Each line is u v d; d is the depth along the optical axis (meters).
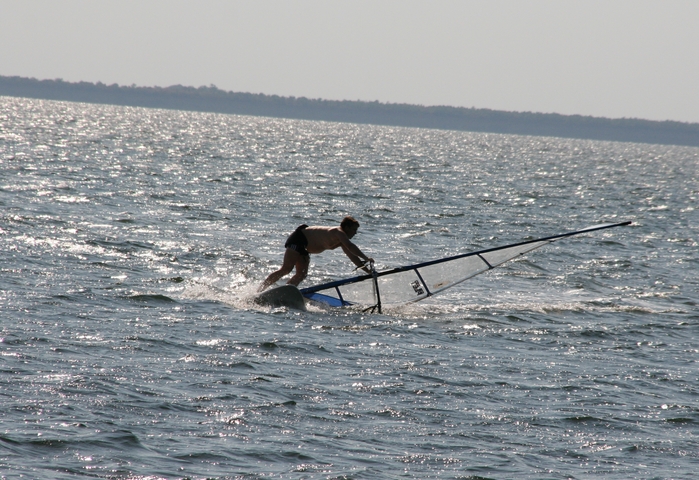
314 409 27.12
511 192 140.50
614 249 75.56
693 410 29.36
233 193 106.12
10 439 22.41
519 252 48.72
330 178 147.12
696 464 24.23
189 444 23.34
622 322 45.00
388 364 33.44
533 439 25.61
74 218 69.38
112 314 38.81
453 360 34.72
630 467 23.69
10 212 68.38
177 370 30.44
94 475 20.83
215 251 60.59
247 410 26.52
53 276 46.19
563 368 34.44
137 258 54.84
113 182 105.88
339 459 23.05
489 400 29.33
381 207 101.12
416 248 70.00
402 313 45.44
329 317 42.97
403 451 23.97
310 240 47.03
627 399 30.31
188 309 41.50
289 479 21.48
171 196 95.62
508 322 43.97
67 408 25.27
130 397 26.81
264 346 34.97
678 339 41.50
